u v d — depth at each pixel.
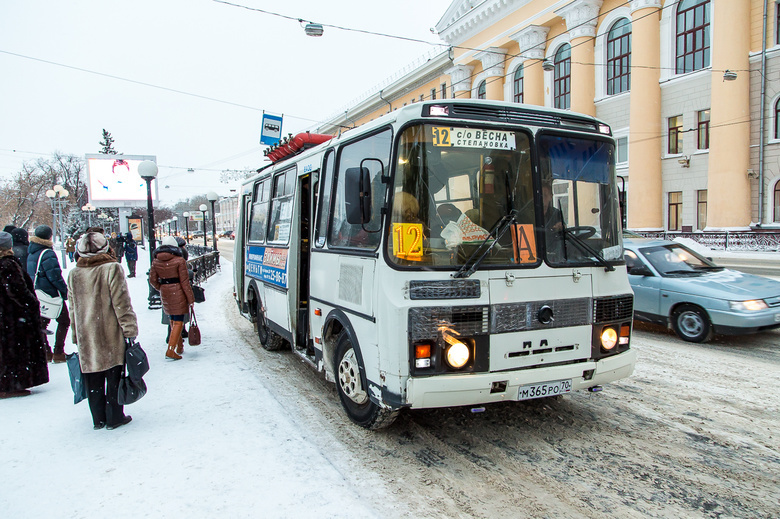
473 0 33.19
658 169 24.80
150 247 11.11
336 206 4.89
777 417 4.65
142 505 3.26
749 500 3.32
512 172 3.98
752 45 21.89
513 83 31.20
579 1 25.66
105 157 32.97
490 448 4.11
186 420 4.72
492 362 3.78
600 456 3.95
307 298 5.98
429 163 3.75
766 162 21.81
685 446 4.11
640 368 6.18
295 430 4.47
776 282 7.61
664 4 24.05
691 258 8.38
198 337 7.34
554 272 4.02
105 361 4.41
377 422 4.25
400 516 3.12
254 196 8.20
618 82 26.00
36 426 4.62
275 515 3.13
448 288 3.68
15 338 5.37
